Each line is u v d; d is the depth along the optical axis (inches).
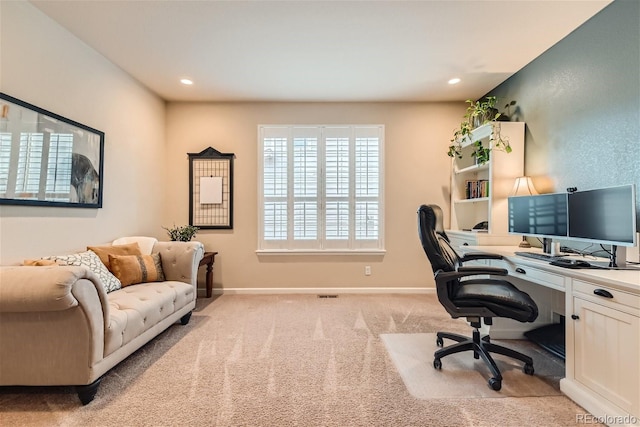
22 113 81.8
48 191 89.5
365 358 88.0
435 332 107.4
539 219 97.1
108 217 116.4
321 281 159.3
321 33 99.3
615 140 84.3
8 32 78.9
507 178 121.0
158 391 71.2
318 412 64.0
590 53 92.0
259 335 104.5
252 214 159.0
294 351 92.4
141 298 90.7
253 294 157.1
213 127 158.9
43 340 65.1
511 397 69.4
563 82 102.4
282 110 159.2
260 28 96.4
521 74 124.0
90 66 107.1
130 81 129.5
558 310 101.1
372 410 64.7
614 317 59.3
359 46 107.2
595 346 63.3
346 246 159.5
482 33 99.3
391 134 159.6
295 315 125.1
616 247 70.8
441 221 93.4
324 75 129.4
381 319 120.5
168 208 158.4
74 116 100.0
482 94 149.6
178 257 117.6
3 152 77.2
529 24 94.3
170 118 157.9
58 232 93.7
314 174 159.2
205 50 109.6
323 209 159.5
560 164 104.2
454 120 159.2
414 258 159.8
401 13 89.1
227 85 139.4
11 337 65.1
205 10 87.6
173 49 108.9
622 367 57.8
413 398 68.9
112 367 73.8
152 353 90.7
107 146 115.8
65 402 66.6
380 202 159.5
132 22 93.0
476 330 84.4
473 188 146.0
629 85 80.5
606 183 87.1
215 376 78.0
